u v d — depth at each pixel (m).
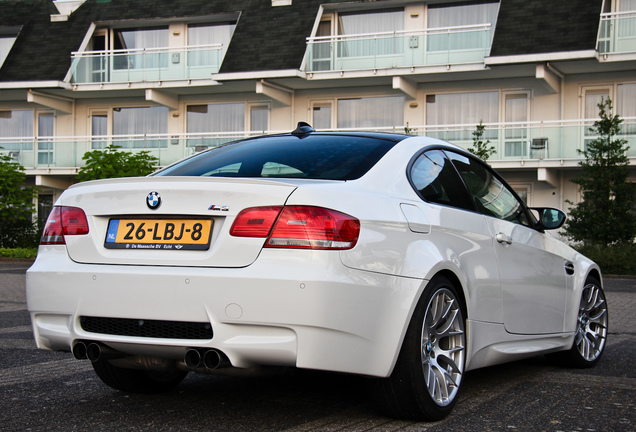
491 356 4.04
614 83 22.91
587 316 5.22
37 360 5.23
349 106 25.62
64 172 26.88
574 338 4.98
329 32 25.89
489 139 22.89
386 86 25.14
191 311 3.08
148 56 26.56
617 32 21.86
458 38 23.33
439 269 3.50
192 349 3.10
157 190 3.27
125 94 27.34
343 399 3.92
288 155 3.84
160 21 27.53
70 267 3.36
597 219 19.53
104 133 28.19
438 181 3.95
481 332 3.92
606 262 18.00
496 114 24.06
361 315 3.09
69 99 28.05
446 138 23.50
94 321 3.32
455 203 3.98
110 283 3.23
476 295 3.85
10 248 24.50
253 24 26.00
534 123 22.34
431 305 3.48
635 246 18.86
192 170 3.96
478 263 3.91
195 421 3.46
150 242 3.25
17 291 11.73
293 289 2.95
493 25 24.00
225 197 3.15
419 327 3.36
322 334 2.98
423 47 23.67
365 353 3.14
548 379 4.62
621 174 19.69
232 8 26.77
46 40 27.94
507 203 4.60
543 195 23.39
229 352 3.03
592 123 22.69
